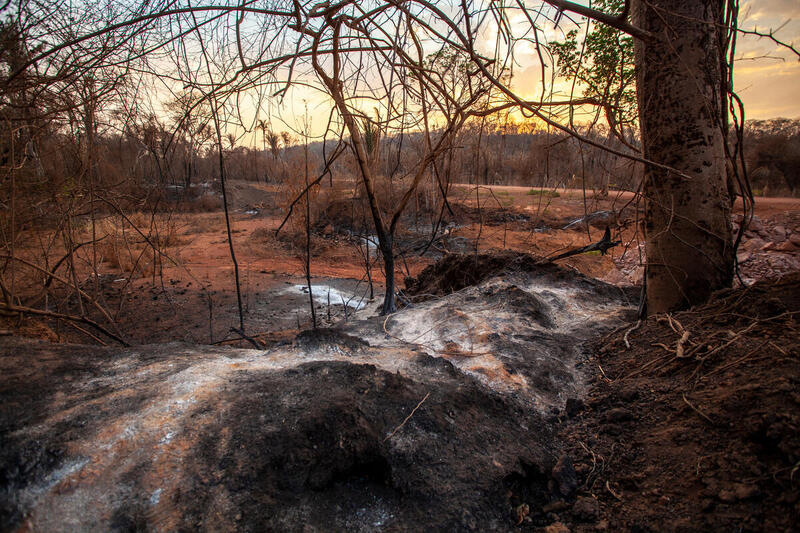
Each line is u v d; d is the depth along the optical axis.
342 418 1.72
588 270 10.03
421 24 1.93
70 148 3.76
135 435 1.59
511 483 1.76
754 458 1.57
